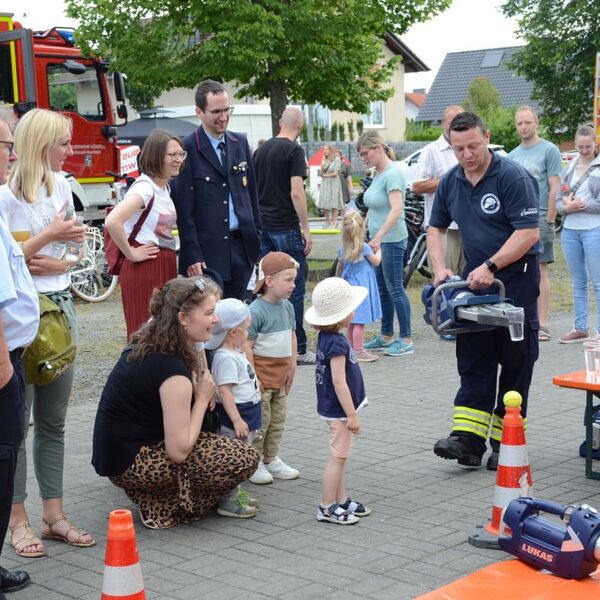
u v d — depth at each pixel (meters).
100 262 14.36
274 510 5.62
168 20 15.43
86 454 6.89
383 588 4.46
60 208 5.04
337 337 5.33
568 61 36.97
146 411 5.23
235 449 5.36
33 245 4.79
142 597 3.29
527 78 38.03
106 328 11.89
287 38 15.62
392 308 10.39
